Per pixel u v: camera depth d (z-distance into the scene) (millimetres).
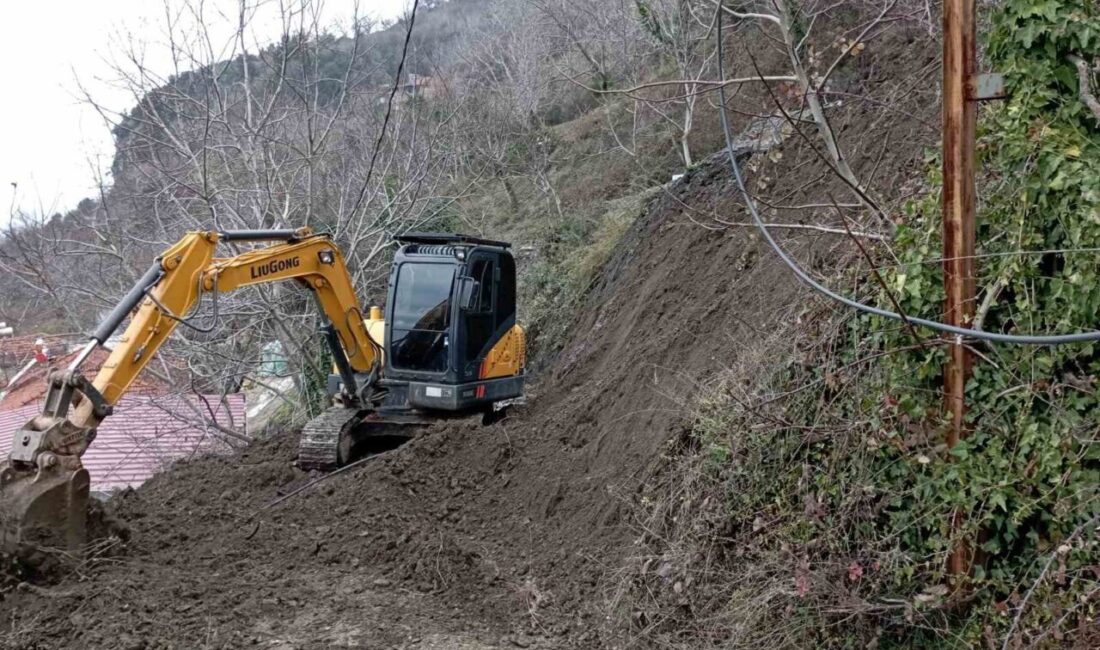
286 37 14703
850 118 10203
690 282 11680
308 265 10141
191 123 15492
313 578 7270
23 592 6496
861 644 5336
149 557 7477
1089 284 5035
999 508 5184
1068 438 4980
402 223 16219
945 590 5121
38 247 14102
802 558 5602
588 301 16484
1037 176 5320
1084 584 4750
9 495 6746
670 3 17125
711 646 5777
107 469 13859
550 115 27125
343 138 18094
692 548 6258
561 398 13352
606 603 6672
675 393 8523
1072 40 5230
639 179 19281
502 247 12703
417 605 6820
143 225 15406
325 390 15117
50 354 17109
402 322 11484
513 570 7645
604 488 8086
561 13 25328
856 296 6184
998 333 5398
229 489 9695
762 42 14133
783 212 10180
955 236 5336
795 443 6035
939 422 5441
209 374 14555
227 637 6082
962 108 5277
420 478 9641
